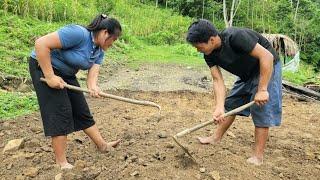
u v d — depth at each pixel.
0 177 2.28
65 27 2.08
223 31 2.22
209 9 13.64
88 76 2.28
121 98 2.22
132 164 2.25
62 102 2.18
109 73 5.93
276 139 3.05
